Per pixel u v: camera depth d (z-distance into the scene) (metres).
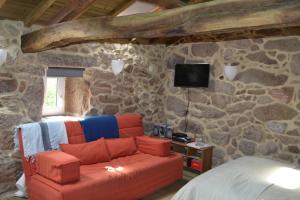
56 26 3.22
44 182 2.92
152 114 5.23
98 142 3.74
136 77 4.90
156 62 5.23
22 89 3.58
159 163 3.74
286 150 3.97
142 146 4.23
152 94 5.20
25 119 3.61
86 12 3.78
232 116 4.48
